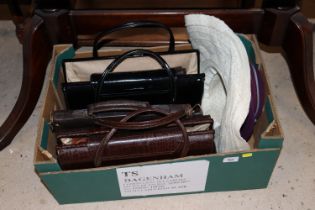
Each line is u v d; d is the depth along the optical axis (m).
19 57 1.38
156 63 1.00
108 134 0.77
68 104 0.97
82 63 0.98
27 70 1.05
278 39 1.05
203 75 0.95
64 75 0.99
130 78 0.94
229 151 0.89
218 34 0.86
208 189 0.98
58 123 0.86
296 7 0.98
